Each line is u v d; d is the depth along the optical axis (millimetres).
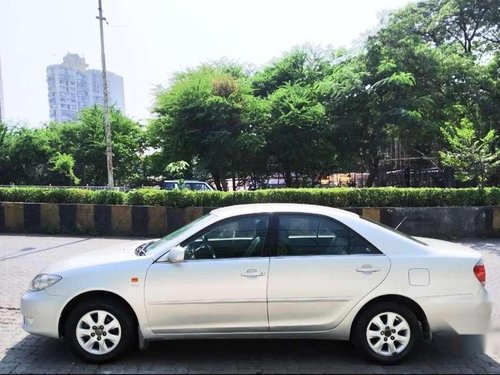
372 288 4363
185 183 17438
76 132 28234
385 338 4422
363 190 12188
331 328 4410
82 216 13039
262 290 4363
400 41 20797
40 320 4422
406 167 26391
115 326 4449
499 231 11750
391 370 4328
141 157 29219
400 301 4441
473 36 25859
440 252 4520
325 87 21391
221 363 4508
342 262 4406
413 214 11797
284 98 22578
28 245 11250
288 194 12258
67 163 24234
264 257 4453
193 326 4387
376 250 4484
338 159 24297
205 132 21750
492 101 21359
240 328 4391
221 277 4371
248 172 25297
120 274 4395
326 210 4727
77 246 11094
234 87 22125
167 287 4367
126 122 28547
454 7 24109
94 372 4281
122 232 12836
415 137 21375
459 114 21453
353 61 22594
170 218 12562
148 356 4664
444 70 20828
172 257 4379
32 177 28484
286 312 4371
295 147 22531
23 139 28328
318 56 27453
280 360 4586
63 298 4402
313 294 4363
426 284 4367
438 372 4285
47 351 4797
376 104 20625
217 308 4359
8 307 6309
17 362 4512
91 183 27828
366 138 22188
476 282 4414
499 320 5293
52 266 4742
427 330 4422
